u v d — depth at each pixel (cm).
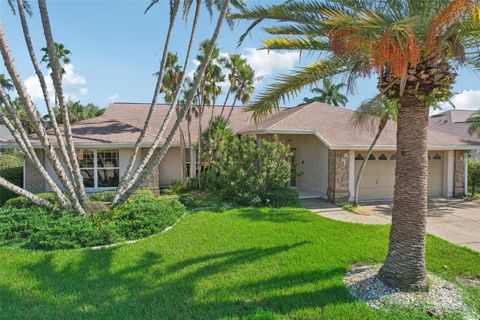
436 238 947
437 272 682
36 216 978
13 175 1827
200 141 1819
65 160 1034
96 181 1723
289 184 1928
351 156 1638
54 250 816
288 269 687
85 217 978
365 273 658
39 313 513
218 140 1788
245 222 1103
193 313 510
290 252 795
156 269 694
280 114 2234
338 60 726
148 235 955
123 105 2522
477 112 1936
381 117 1333
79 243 852
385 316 502
